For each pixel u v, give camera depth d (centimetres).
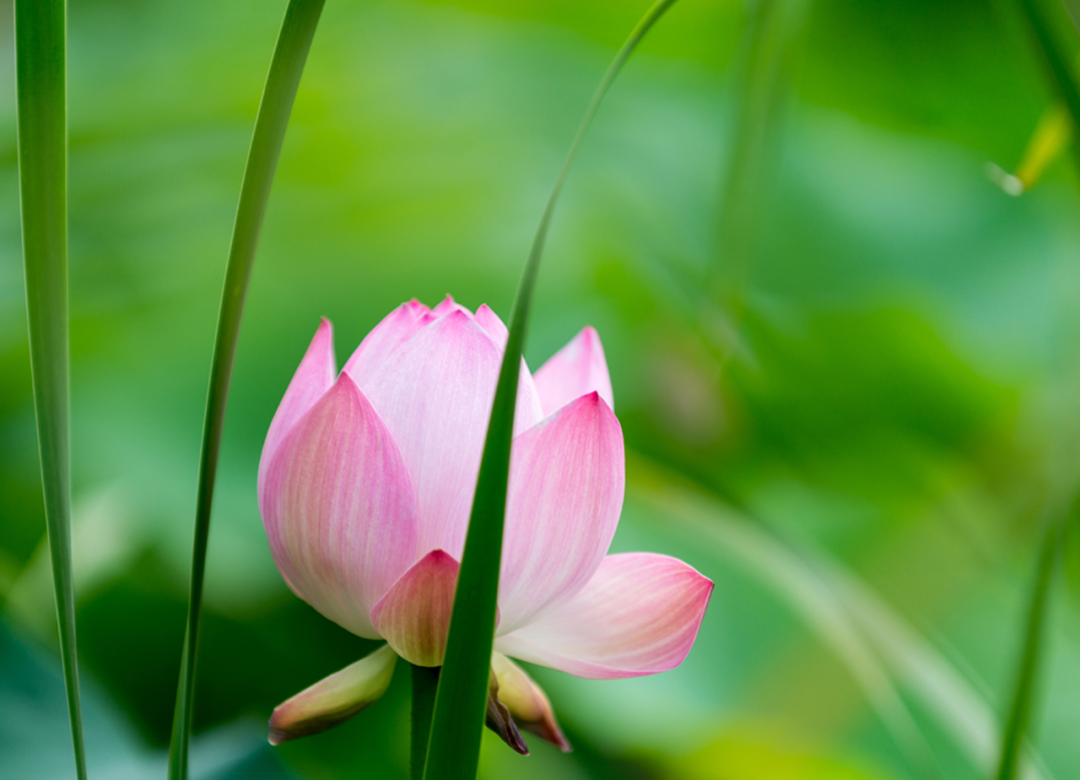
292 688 245
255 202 155
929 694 190
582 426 160
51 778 175
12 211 334
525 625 163
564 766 231
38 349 155
